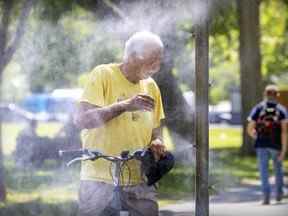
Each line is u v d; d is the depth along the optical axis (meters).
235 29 52.22
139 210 12.36
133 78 12.31
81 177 12.34
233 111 84.69
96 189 12.20
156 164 12.25
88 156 11.65
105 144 12.21
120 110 11.83
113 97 12.24
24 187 23.97
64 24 27.84
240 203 27.52
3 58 25.00
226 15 38.22
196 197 13.59
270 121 27.89
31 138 24.48
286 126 28.02
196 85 13.50
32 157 23.84
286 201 28.48
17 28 24.14
